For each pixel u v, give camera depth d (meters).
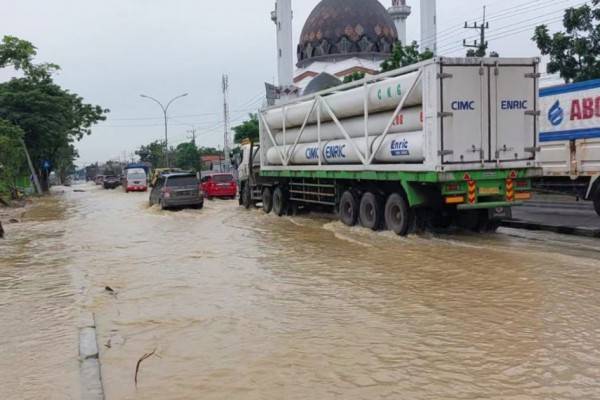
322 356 5.78
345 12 53.00
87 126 58.22
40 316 7.82
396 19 66.25
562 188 17.34
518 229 14.76
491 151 12.41
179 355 6.01
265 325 6.96
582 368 5.20
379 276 9.52
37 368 5.77
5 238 17.12
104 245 14.85
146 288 9.32
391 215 14.12
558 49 24.06
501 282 8.65
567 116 16.50
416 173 12.74
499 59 12.37
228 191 34.69
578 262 9.88
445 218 14.31
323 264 10.87
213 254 12.70
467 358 5.56
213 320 7.28
